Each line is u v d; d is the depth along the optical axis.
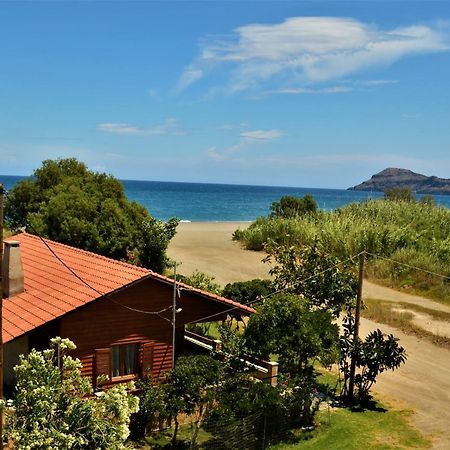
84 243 31.17
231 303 16.22
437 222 40.00
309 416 15.02
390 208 44.41
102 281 14.92
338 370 19.42
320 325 14.97
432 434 14.62
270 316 14.58
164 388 13.00
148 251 32.38
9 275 15.64
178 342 16.02
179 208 115.19
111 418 9.36
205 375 12.95
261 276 34.16
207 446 12.81
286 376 14.67
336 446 13.57
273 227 43.81
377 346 16.56
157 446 13.05
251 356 15.80
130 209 34.50
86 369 13.95
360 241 33.97
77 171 38.06
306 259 20.31
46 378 9.09
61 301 14.02
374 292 29.73
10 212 36.06
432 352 21.73
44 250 20.53
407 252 33.03
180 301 15.70
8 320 13.98
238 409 12.87
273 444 13.55
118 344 14.49
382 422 15.29
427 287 29.81
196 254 41.66
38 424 8.54
